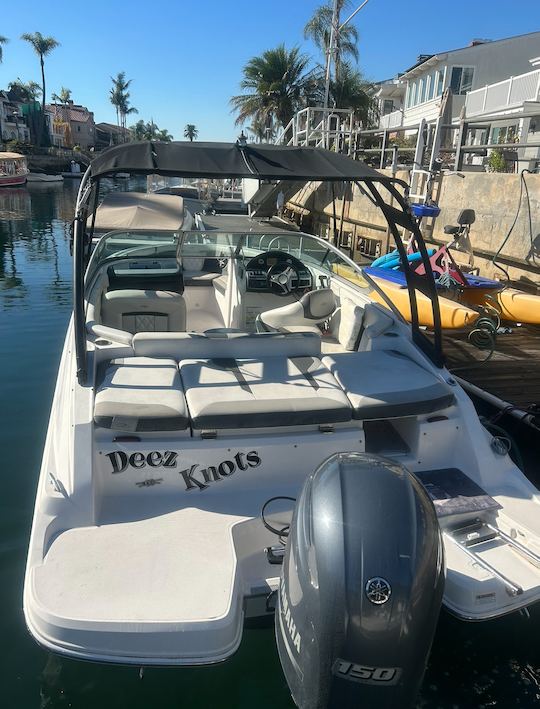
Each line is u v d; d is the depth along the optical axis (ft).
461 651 7.52
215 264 17.08
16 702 6.98
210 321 16.30
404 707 5.32
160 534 6.86
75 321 8.59
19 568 9.66
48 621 5.68
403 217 10.21
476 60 75.82
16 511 11.34
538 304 20.27
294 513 5.87
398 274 23.11
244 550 7.30
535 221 23.06
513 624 7.85
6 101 209.56
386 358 10.00
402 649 5.03
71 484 7.00
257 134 98.73
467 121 28.40
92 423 7.39
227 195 51.03
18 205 88.22
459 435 8.73
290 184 33.78
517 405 14.55
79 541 6.68
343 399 8.13
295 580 5.41
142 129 297.33
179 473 7.55
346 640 4.96
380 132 38.93
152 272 14.62
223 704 6.79
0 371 19.61
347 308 13.16
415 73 87.45
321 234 50.75
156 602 5.85
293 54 93.97
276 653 7.34
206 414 7.47
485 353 18.56
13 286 33.76
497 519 7.80
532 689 7.06
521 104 44.45
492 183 25.67
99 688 7.04
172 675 7.12
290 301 14.52
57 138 244.22
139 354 9.35
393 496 5.35
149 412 7.42
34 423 15.51
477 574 6.69
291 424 7.73
